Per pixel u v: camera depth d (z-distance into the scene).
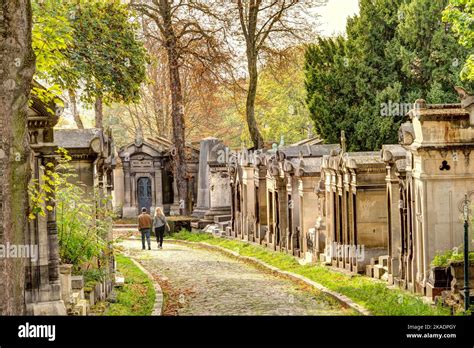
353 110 39.56
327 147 34.69
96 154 19.58
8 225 11.08
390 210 21.50
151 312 18.16
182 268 28.69
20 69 11.02
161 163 54.41
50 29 15.46
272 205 33.44
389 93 38.19
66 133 19.91
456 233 18.78
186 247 38.31
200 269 28.33
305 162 30.03
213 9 44.84
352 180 24.25
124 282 23.14
